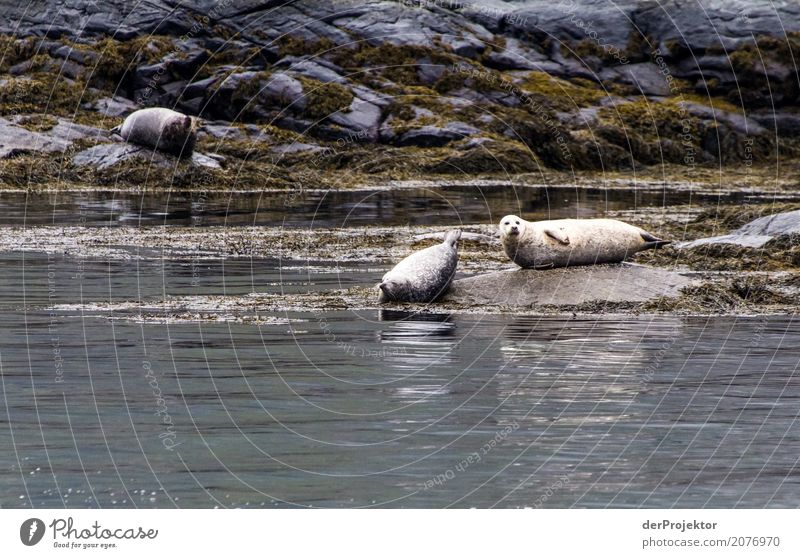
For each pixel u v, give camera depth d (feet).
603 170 455.22
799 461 93.40
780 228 236.22
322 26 475.72
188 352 130.21
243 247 234.99
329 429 100.27
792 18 534.37
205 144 413.59
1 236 242.58
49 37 458.91
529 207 340.39
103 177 363.15
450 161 426.10
